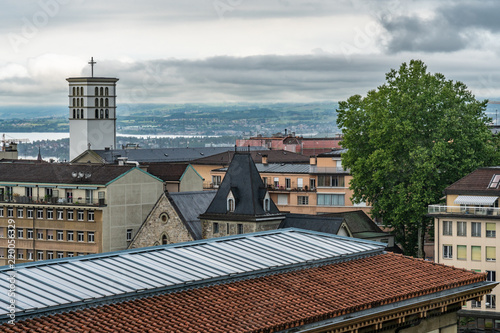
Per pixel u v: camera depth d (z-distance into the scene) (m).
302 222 130.25
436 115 142.12
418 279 66.62
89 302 51.59
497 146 156.50
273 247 68.38
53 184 162.50
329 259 66.69
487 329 123.19
